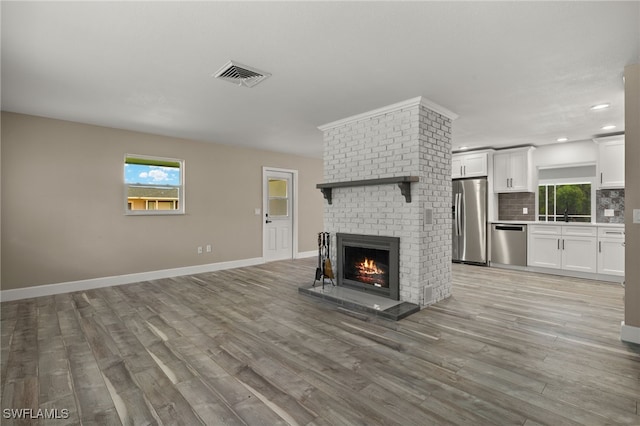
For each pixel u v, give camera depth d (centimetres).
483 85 310
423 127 356
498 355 240
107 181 462
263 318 323
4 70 276
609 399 185
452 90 323
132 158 491
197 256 557
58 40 228
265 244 661
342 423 166
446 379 207
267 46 238
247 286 456
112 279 464
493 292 417
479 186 602
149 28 213
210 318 323
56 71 278
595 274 487
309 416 172
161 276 512
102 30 215
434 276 372
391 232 374
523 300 381
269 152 668
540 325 301
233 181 608
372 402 184
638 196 258
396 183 356
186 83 306
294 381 206
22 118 399
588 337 272
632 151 261
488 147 608
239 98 347
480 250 602
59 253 424
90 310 349
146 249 499
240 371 219
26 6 188
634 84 260
